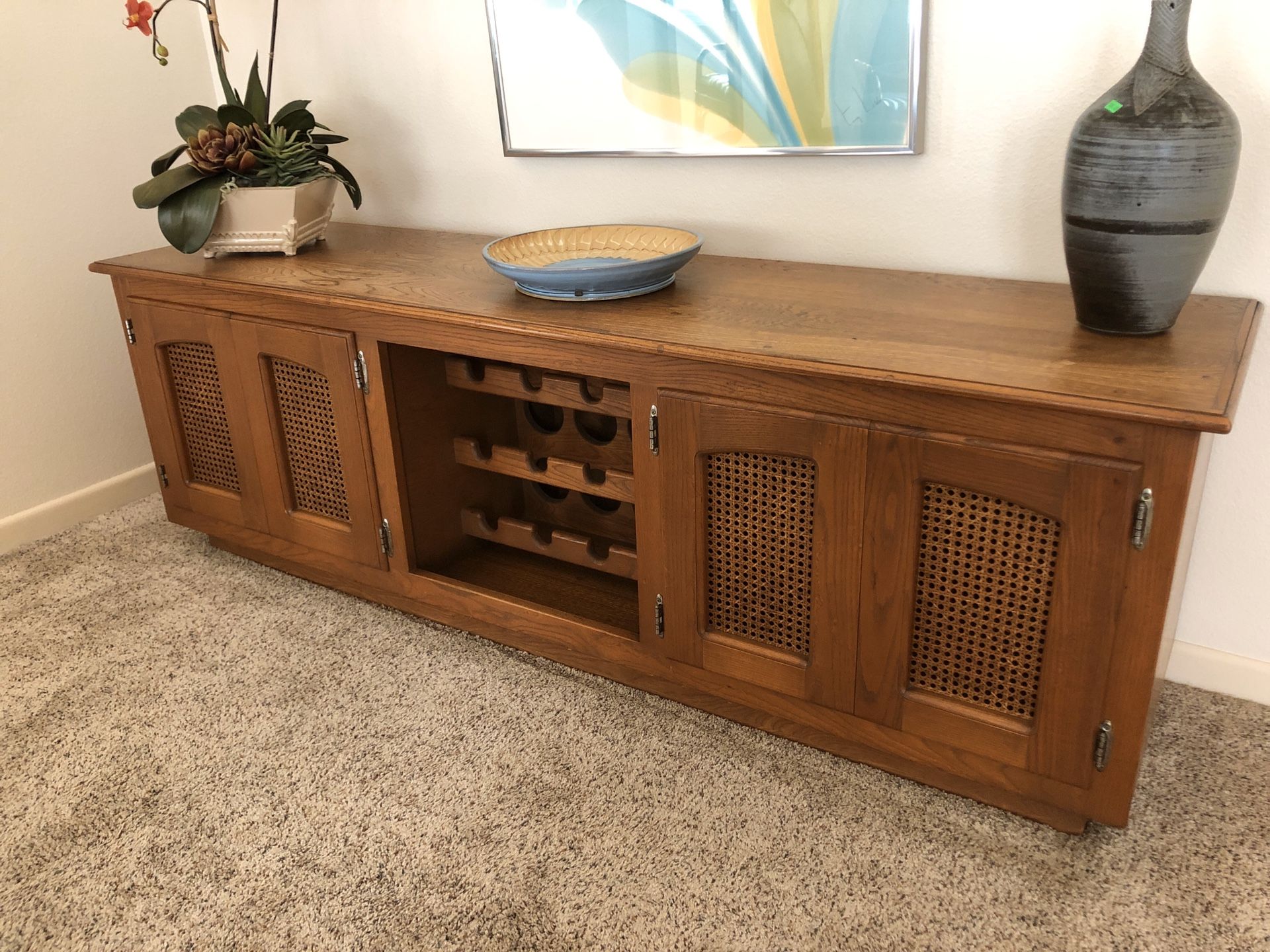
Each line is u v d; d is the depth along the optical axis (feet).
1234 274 4.41
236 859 4.27
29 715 5.22
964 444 3.64
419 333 4.95
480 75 6.15
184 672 5.55
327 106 6.92
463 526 5.98
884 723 4.33
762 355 3.90
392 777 4.69
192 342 6.01
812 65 4.96
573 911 3.95
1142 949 3.66
